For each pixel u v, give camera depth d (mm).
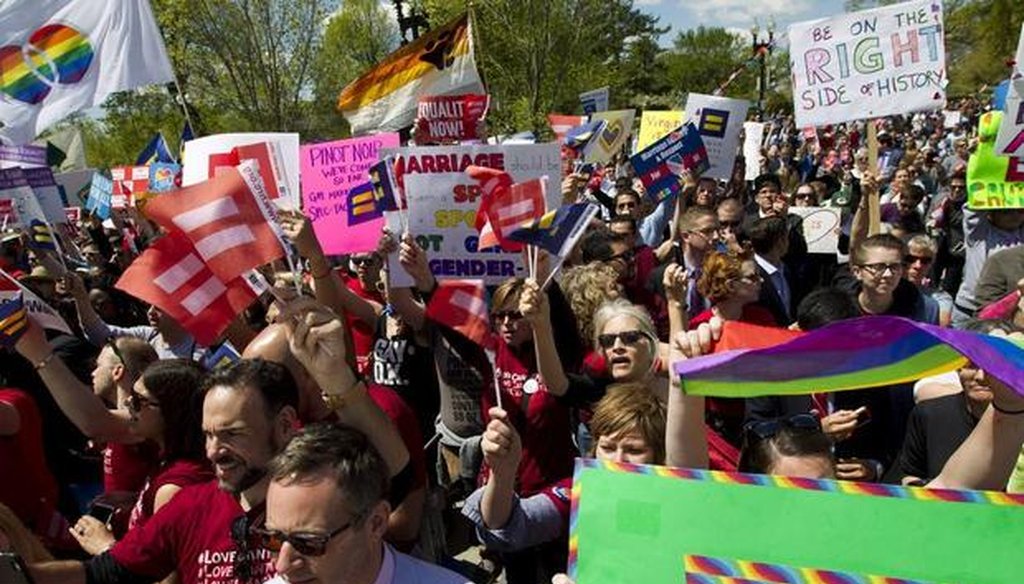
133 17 5691
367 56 40281
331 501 2137
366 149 5223
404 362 5289
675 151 8250
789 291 6953
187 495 2779
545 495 3340
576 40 35000
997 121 5777
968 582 1821
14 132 5578
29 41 5578
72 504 4980
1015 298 4234
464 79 6184
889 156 16938
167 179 10742
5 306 3557
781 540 1942
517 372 4203
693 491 2027
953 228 8844
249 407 2646
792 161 20609
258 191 3051
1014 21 42812
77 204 16188
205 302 3039
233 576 2619
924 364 1843
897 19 6777
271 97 33500
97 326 6168
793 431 2660
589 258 6566
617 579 2029
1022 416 2271
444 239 4227
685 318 4496
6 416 3705
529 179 3854
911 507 1881
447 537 5340
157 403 3264
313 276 3936
